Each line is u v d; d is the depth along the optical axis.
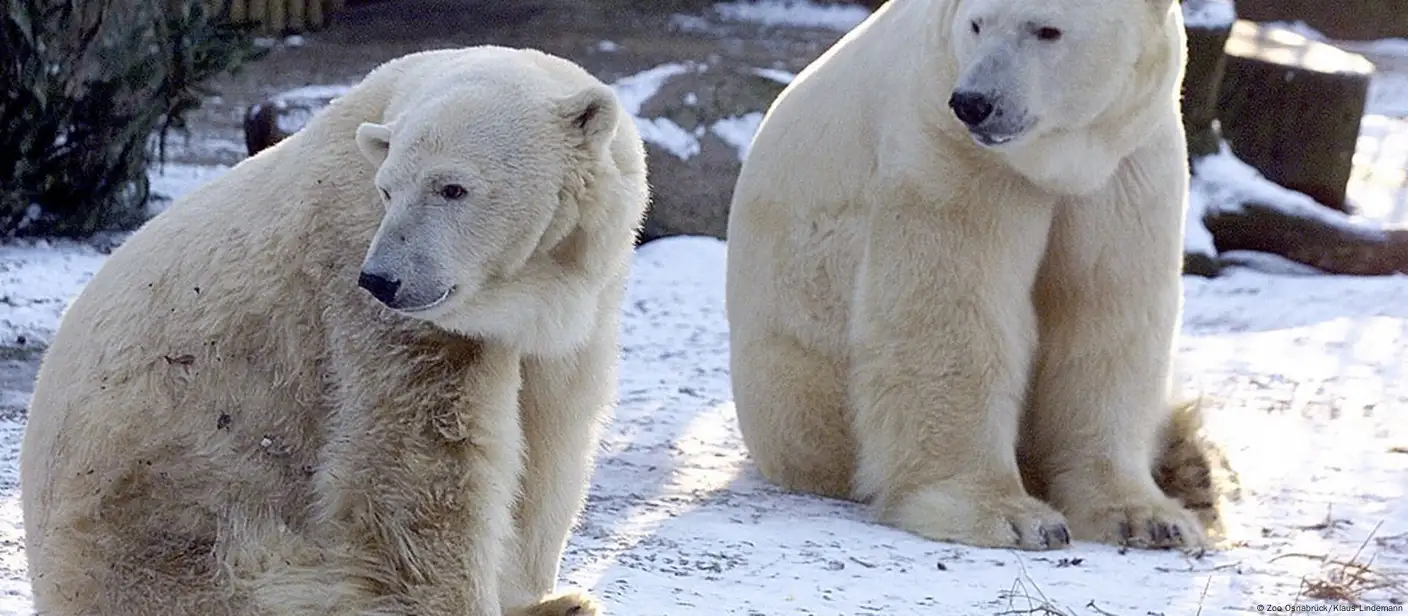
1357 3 42.22
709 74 20.14
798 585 8.45
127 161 18.36
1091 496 9.98
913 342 9.88
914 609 8.13
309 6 33.88
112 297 6.83
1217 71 21.23
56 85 17.72
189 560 6.44
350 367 6.47
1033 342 10.05
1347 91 22.64
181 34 18.64
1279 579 8.94
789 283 10.72
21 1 17.38
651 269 18.27
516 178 6.30
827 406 10.66
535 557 7.21
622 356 15.02
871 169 10.22
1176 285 10.05
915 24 10.08
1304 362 15.13
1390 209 23.39
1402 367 14.98
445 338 6.44
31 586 7.00
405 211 6.19
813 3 39.97
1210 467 10.47
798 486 10.96
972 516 9.70
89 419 6.57
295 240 6.59
